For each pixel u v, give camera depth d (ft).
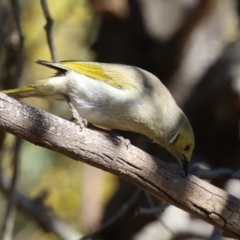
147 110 31.48
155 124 32.12
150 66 44.09
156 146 42.45
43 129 23.24
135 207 42.01
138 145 42.78
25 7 47.55
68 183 47.19
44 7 31.73
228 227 26.35
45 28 31.89
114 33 44.45
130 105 31.04
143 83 31.94
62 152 23.99
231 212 26.13
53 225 41.68
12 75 37.14
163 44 43.50
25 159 46.98
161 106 31.99
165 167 25.53
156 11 43.78
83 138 23.95
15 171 34.32
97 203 45.65
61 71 31.89
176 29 43.37
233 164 42.04
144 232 42.45
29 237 46.32
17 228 47.24
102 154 24.40
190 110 42.39
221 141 42.39
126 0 43.32
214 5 43.65
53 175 47.32
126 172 25.02
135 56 44.06
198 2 42.88
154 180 25.36
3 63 38.24
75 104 31.07
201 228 40.83
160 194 25.75
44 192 42.88
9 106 22.71
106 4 43.01
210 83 42.01
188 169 32.83
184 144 33.06
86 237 32.07
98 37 45.27
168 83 43.21
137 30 43.93
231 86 40.70
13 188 34.63
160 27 43.70
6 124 22.75
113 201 43.78
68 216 46.32
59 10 47.70
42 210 41.65
